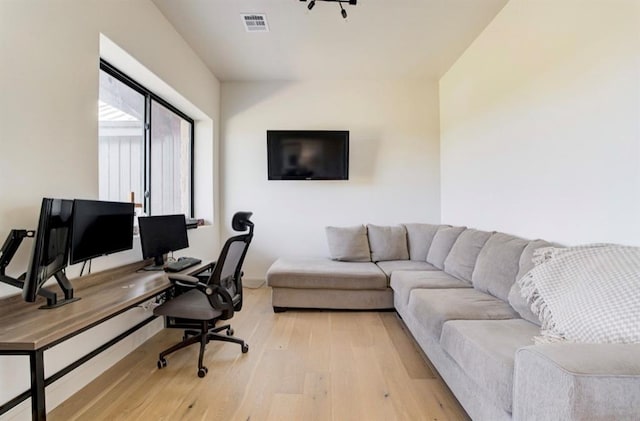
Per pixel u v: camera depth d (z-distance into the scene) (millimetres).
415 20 2871
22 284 1369
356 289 3203
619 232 1683
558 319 1464
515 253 2145
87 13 1904
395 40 3223
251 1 2590
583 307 1374
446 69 3918
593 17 1824
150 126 3027
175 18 2830
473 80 3295
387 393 1858
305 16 2799
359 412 1686
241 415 1656
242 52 3467
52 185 1683
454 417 1653
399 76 4129
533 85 2354
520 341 1468
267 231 4277
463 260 2773
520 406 1130
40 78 1611
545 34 2219
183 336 2629
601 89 1778
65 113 1759
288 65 3797
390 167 4258
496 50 2842
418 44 3309
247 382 1962
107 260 2141
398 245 3820
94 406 1720
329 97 4238
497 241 2424
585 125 1889
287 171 4086
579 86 1932
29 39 1553
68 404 1732
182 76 3166
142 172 2980
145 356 2303
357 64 3775
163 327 2789
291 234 4273
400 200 4266
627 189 1635
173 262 2605
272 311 3271
